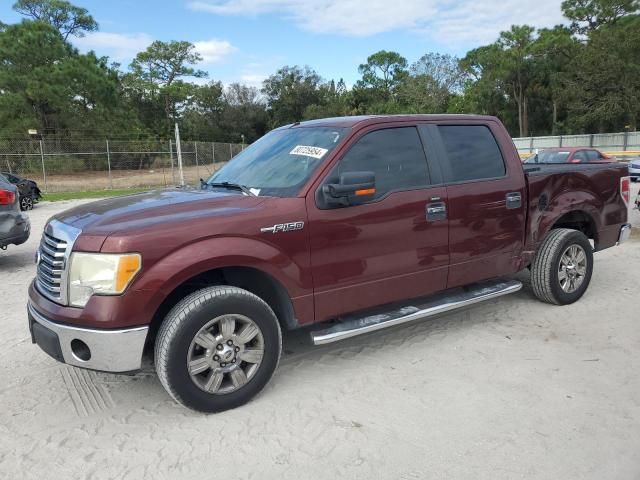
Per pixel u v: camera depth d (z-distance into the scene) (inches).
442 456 118.0
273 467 116.0
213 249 131.0
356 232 152.8
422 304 175.6
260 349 141.1
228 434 128.9
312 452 121.0
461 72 2476.6
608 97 1628.9
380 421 132.8
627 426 127.8
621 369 157.9
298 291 145.5
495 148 189.9
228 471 115.2
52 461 120.5
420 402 141.4
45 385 158.4
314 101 3068.4
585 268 216.8
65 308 127.9
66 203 805.9
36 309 137.9
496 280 201.6
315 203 146.9
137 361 127.0
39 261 144.6
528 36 2068.2
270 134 190.1
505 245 189.5
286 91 3051.2
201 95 2874.0
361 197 148.3
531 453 118.3
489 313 208.2
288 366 165.2
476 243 180.4
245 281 149.8
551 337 183.2
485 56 2169.0
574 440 122.7
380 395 145.8
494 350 173.5
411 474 112.3
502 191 185.8
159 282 125.3
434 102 2417.6
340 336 152.6
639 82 1606.8
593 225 221.3
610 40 1628.9
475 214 178.5
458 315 207.0
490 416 133.6
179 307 130.6
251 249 135.9
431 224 167.8
